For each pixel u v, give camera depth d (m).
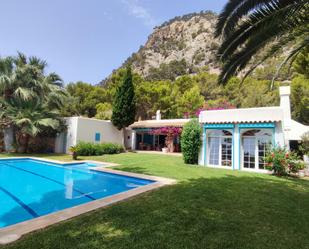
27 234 3.71
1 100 18.62
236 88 38.31
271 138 12.86
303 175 11.61
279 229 4.29
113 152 21.81
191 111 33.75
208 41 105.75
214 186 7.91
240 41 6.66
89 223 4.25
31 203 7.07
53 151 21.95
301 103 25.88
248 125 13.33
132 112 24.47
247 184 8.54
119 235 3.74
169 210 5.11
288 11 5.59
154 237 3.69
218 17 6.29
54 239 3.52
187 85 43.47
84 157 17.81
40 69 20.42
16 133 20.02
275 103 31.48
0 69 18.69
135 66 116.88
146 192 6.88
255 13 5.88
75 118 20.72
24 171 12.91
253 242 3.67
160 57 121.31
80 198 7.75
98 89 41.09
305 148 13.80
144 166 13.05
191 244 3.49
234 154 13.66
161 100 34.78
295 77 26.20
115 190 8.96
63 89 21.73
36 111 19.27
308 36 6.32
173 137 24.64
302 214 5.25
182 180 9.02
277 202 6.20
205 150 14.63
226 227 4.26
